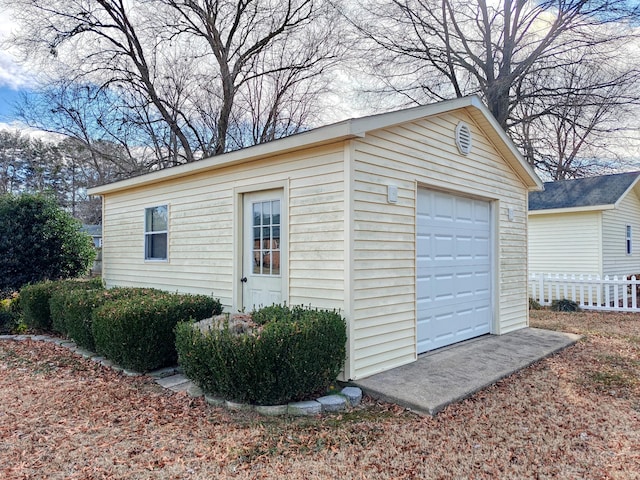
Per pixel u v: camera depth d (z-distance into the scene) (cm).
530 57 1480
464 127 619
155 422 356
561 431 337
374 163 464
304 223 486
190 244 674
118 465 285
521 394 420
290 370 365
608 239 1244
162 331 489
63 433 336
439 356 537
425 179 539
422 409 370
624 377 475
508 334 689
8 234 869
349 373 430
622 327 787
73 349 604
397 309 492
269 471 278
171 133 1731
